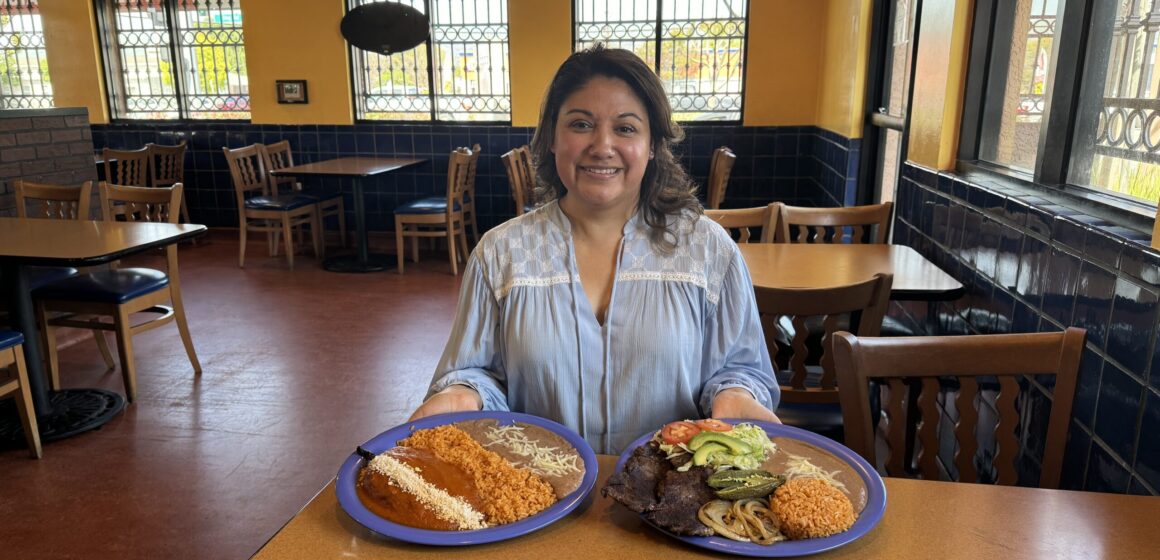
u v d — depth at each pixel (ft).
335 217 20.53
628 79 3.67
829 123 15.66
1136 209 5.01
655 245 3.96
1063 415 4.14
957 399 4.31
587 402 3.97
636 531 2.96
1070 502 3.18
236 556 6.73
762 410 3.78
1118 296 4.64
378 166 17.72
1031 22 7.23
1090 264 4.99
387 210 20.24
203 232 9.78
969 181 7.48
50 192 11.44
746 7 17.46
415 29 16.98
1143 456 4.32
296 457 8.54
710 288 4.07
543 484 3.12
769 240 9.57
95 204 14.89
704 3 17.60
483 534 2.82
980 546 2.86
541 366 3.93
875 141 13.00
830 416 6.05
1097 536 2.93
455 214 17.24
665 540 2.89
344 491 3.08
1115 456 4.65
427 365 11.37
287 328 13.15
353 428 9.26
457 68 19.10
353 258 18.35
